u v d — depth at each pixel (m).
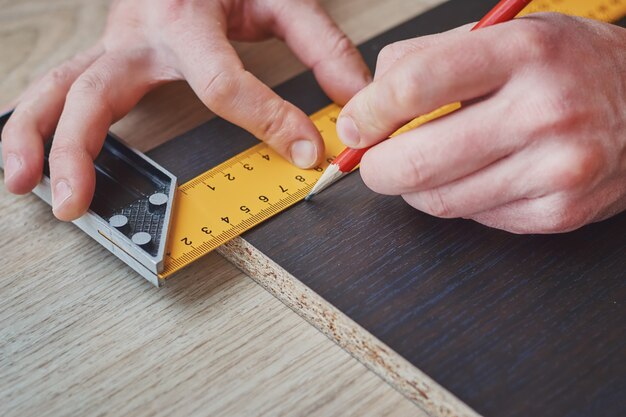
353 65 1.15
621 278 0.88
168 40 1.11
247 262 0.95
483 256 0.92
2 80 1.26
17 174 1.00
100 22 1.40
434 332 0.83
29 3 1.44
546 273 0.89
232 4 1.19
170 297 0.92
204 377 0.83
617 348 0.81
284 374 0.84
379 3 1.44
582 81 0.82
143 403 0.81
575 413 0.75
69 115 1.03
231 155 1.09
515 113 0.80
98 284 0.94
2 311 0.90
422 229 0.95
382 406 0.81
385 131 0.85
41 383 0.83
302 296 0.89
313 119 1.15
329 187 1.02
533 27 0.82
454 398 0.76
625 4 1.35
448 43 0.80
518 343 0.81
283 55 1.32
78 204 0.93
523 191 0.84
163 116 1.20
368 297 0.87
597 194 0.86
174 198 0.98
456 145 0.81
